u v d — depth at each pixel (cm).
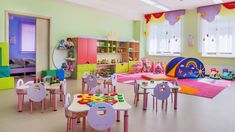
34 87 335
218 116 337
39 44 674
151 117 329
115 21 932
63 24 729
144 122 306
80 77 736
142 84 402
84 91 493
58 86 373
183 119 321
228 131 275
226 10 769
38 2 653
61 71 689
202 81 690
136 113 349
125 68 938
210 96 477
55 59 715
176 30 923
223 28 801
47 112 346
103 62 860
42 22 678
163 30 969
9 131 265
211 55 837
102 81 488
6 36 584
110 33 877
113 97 280
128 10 914
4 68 529
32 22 909
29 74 834
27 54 902
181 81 684
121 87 579
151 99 444
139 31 1016
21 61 830
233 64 781
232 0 741
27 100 420
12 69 771
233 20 776
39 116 325
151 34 1015
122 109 231
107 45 867
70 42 722
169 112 356
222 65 807
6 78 526
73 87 562
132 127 286
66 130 271
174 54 939
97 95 290
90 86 453
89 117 214
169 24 930
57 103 403
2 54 525
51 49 701
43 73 668
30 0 632
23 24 877
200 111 363
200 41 855
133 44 998
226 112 358
